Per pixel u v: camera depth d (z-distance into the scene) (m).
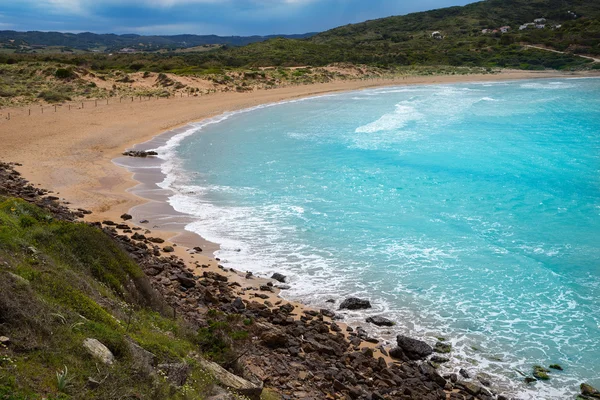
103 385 6.66
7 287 7.50
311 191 26.81
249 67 108.25
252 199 25.38
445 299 15.62
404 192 26.61
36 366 6.48
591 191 26.59
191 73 86.88
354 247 19.47
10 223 11.84
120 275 11.35
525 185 27.72
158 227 21.03
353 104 65.06
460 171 30.72
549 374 12.06
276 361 11.45
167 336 9.58
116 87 70.12
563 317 14.58
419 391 11.20
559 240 20.11
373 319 14.26
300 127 47.50
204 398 7.64
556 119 50.88
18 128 40.66
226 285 15.82
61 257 10.69
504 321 14.40
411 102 66.50
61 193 24.48
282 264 17.89
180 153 36.31
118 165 31.62
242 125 49.03
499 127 46.53
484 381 11.76
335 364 11.90
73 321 7.71
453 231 21.14
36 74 72.50
